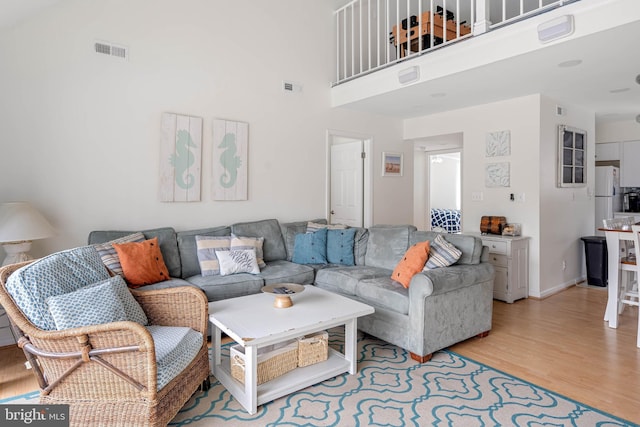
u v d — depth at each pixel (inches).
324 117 194.5
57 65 122.9
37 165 120.3
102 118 131.6
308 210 190.2
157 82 143.1
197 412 82.8
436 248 123.5
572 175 190.7
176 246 137.6
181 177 148.9
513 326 135.8
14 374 99.1
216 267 136.6
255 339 79.4
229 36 161.8
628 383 94.2
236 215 165.9
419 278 106.0
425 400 86.8
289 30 181.5
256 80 170.4
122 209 136.3
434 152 294.7
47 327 69.7
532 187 170.1
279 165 179.2
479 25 129.7
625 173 239.0
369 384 94.7
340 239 160.7
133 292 90.4
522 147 172.7
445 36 146.3
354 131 205.6
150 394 67.1
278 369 93.5
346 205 223.6
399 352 114.6
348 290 132.0
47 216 122.4
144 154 140.4
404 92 165.6
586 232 205.3
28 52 117.9
